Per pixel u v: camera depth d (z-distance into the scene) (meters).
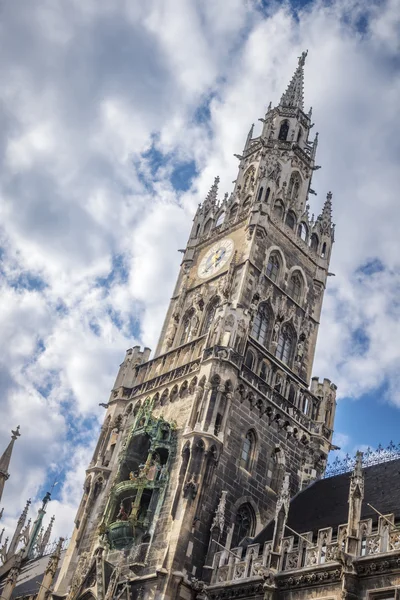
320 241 71.94
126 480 53.31
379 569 35.50
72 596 48.59
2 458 77.00
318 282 68.94
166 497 50.31
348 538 37.50
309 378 63.31
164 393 57.72
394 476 48.31
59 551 55.19
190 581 44.97
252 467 53.09
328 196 76.00
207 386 52.62
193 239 72.56
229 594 42.75
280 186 73.31
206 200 75.88
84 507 55.75
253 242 64.00
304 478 56.06
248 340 57.69
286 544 41.75
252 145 78.81
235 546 49.09
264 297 62.41
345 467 55.16
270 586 39.56
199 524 47.47
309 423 59.22
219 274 64.75
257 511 51.66
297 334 64.00
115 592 46.88
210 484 49.25
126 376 63.28
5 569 77.44
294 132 79.38
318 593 37.94
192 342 59.53
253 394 55.38
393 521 37.19
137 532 49.78
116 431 59.84
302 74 86.06
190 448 49.91
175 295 68.81
